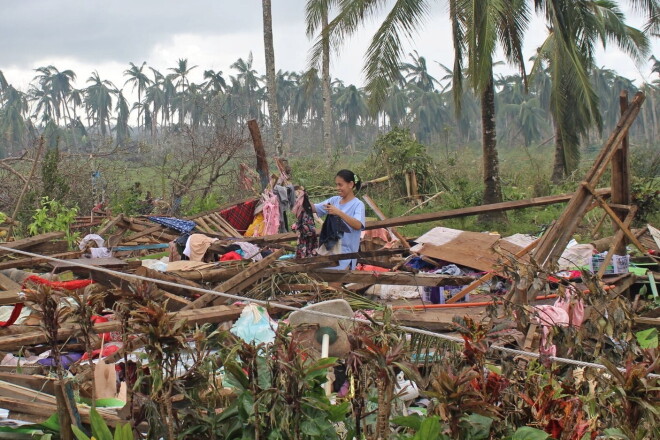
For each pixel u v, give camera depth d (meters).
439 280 5.87
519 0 14.43
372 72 13.55
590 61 16.52
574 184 19.47
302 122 74.06
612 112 68.19
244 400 2.71
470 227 15.00
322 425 2.67
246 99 72.62
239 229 10.09
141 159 22.81
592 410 2.86
